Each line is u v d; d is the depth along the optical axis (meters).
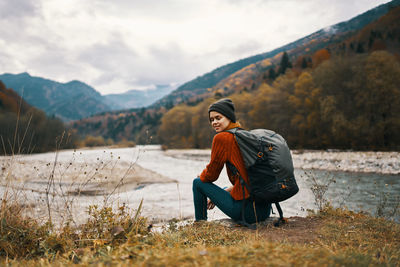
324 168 15.42
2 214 2.23
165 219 4.07
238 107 48.53
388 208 5.02
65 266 1.52
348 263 1.29
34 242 2.10
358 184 9.00
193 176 12.27
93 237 2.22
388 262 1.45
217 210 4.62
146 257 1.34
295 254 1.37
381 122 27.14
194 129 61.50
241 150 2.22
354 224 2.56
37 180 7.20
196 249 1.60
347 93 30.45
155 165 20.75
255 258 1.27
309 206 5.25
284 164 2.13
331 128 30.08
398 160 14.27
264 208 2.49
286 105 37.72
